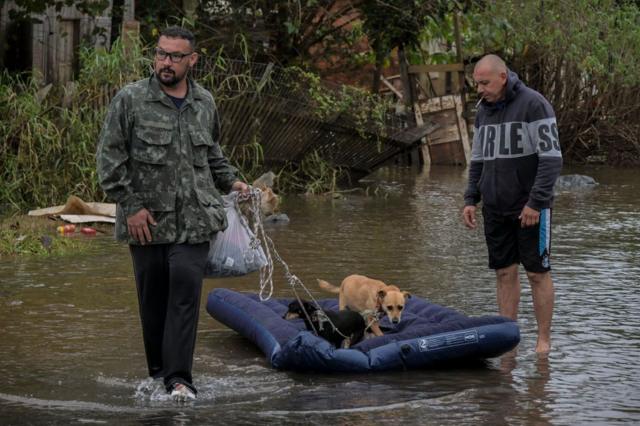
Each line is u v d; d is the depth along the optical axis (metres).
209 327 8.99
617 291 10.36
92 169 15.24
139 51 16.31
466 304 9.73
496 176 8.19
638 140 26.05
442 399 6.79
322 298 10.04
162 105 6.68
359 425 6.21
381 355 7.41
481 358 7.80
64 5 17.52
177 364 6.67
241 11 20.19
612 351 8.11
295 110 18.41
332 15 21.42
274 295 10.13
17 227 13.49
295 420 6.30
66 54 17.94
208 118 6.85
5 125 15.29
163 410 6.47
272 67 18.30
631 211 16.97
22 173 15.34
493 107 8.18
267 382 7.19
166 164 6.64
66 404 6.59
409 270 11.48
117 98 6.66
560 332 8.72
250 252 7.09
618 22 25.95
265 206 15.02
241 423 6.22
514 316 8.46
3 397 6.73
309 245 13.09
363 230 14.51
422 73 24.81
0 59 17.52
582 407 6.64
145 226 6.59
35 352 7.88
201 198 6.68
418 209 17.06
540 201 7.91
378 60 22.75
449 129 25.14
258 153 18.27
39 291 10.05
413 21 21.84
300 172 19.47
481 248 13.06
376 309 8.41
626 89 25.84
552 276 11.13
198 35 20.00
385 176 22.83
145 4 19.56
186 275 6.62
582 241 13.59
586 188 20.83
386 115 19.91
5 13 17.64
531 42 25.22
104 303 9.58
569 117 26.16
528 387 7.11
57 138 15.21
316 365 7.38
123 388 6.98
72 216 14.30
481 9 21.80
